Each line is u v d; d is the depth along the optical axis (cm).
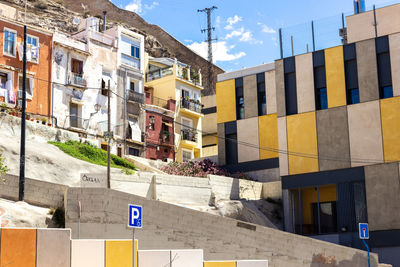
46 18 9269
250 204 4491
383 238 4059
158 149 5834
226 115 5566
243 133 5419
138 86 5819
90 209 2712
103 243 2072
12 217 2534
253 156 5322
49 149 4112
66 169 3869
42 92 4828
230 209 4234
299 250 3027
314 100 4553
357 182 4256
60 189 2808
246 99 5481
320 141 4466
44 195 2784
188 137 6372
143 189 3972
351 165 4300
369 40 4406
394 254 4006
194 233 2852
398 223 4031
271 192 4750
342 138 4381
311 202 4541
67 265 1981
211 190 4328
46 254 1941
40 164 3766
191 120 6506
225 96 5612
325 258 3075
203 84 10531
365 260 3198
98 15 10269
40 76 4841
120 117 5497
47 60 4919
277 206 4644
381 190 4144
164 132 5969
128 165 4700
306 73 4631
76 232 2672
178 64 6800
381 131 4241
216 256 2862
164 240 2788
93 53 5359
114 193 2750
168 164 5141
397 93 4234
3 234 1866
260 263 2425
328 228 4412
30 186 2792
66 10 9888
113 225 2720
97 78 5362
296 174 4522
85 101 5194
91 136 5144
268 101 5356
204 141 7144
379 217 4106
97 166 4100
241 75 5600
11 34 4716
